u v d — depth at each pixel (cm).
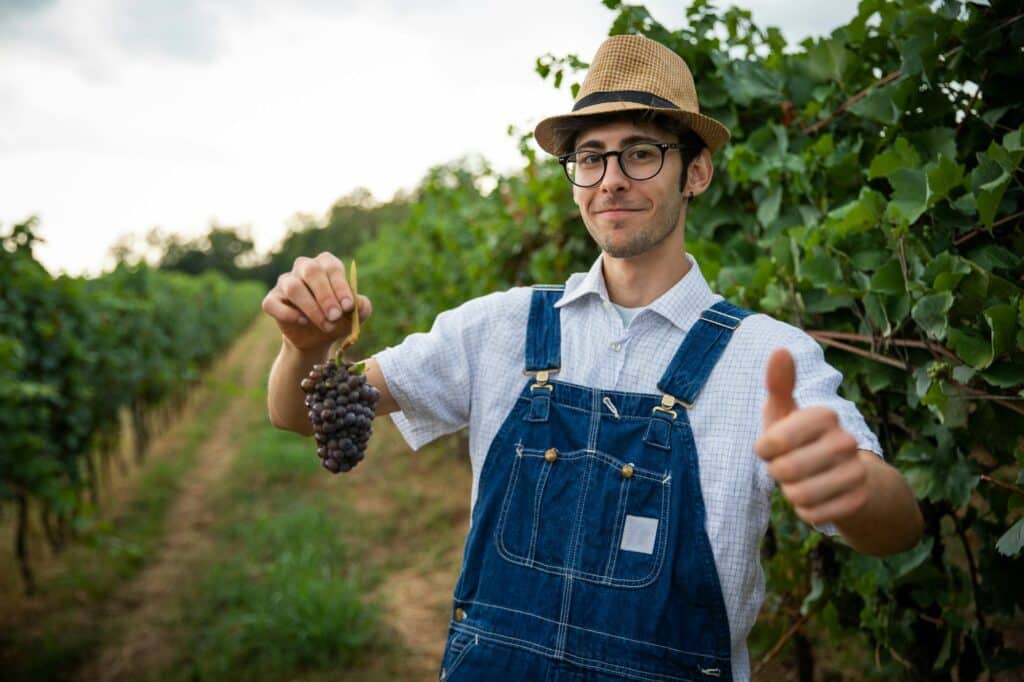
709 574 130
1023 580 200
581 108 151
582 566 134
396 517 673
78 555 617
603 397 142
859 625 246
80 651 440
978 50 187
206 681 400
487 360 154
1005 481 203
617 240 146
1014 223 185
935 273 177
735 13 269
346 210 5675
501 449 146
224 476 905
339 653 421
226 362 2569
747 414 134
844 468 89
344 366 138
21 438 535
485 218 652
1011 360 162
